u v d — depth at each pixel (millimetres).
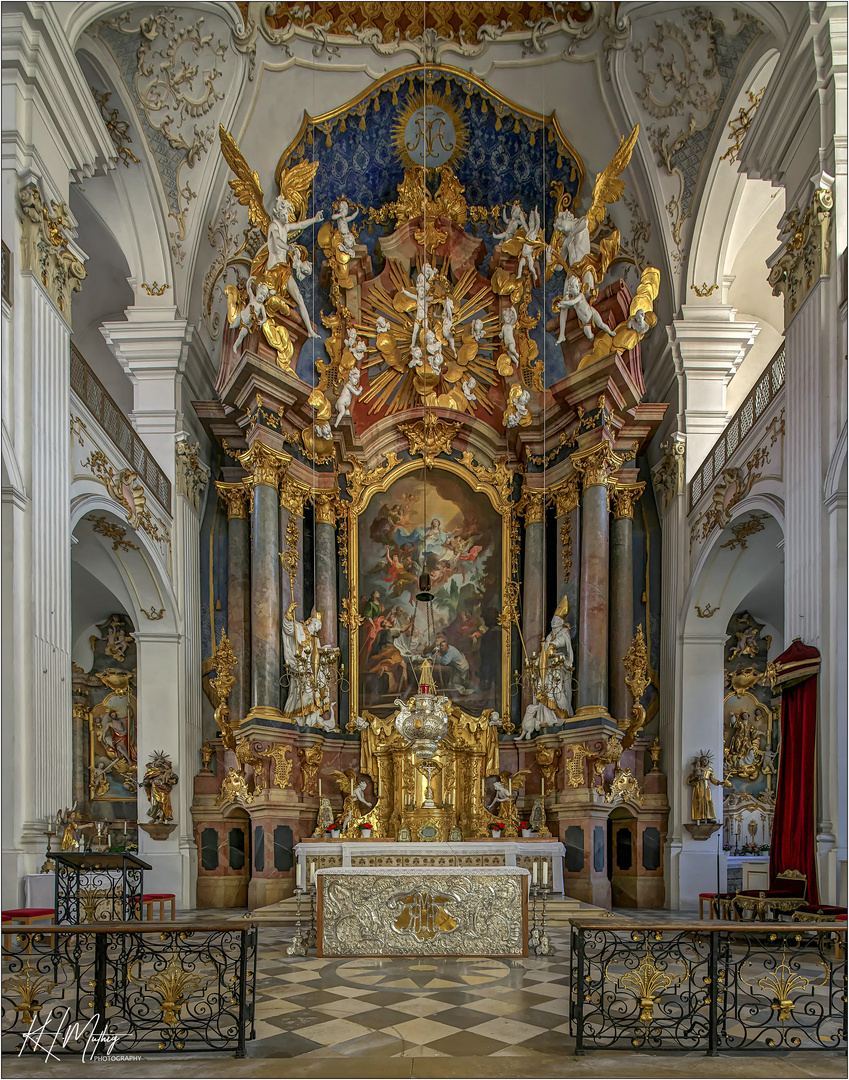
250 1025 5402
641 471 15672
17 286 8344
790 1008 5105
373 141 15609
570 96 14555
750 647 16109
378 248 16047
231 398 14133
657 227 14344
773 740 15930
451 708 13891
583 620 13875
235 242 15125
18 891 7562
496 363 15672
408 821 13031
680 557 13875
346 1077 4590
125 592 13203
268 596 13641
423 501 15625
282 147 14797
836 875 7914
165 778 13000
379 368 15930
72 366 10062
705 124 13227
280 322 14242
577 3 13477
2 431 7840
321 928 7988
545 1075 4621
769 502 10344
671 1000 6195
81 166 9664
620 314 14211
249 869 13320
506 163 15820
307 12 13594
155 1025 5562
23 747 7938
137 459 12195
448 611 15227
